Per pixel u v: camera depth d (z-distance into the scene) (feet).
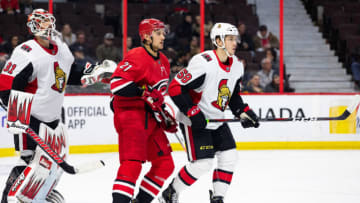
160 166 17.83
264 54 45.44
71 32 43.98
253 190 26.11
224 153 18.98
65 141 17.51
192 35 45.16
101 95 40.86
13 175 16.55
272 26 47.57
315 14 49.01
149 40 17.25
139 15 45.85
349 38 48.47
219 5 48.08
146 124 17.17
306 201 23.41
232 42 18.02
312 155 39.32
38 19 16.01
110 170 32.40
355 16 49.47
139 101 17.21
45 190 16.71
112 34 43.55
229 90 18.74
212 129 18.76
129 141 16.83
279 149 42.86
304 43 47.67
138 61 16.89
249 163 35.37
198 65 17.93
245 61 44.86
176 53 44.29
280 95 43.21
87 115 40.63
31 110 16.34
